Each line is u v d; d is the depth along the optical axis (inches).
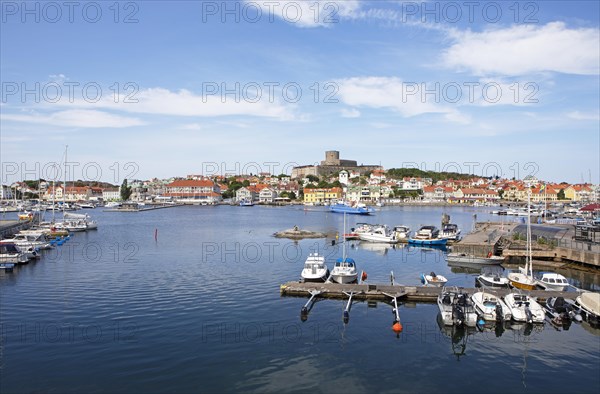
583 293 1430.9
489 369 1024.9
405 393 911.0
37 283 1731.1
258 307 1443.2
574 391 928.9
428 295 1549.0
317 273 1801.2
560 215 5738.2
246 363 1028.5
